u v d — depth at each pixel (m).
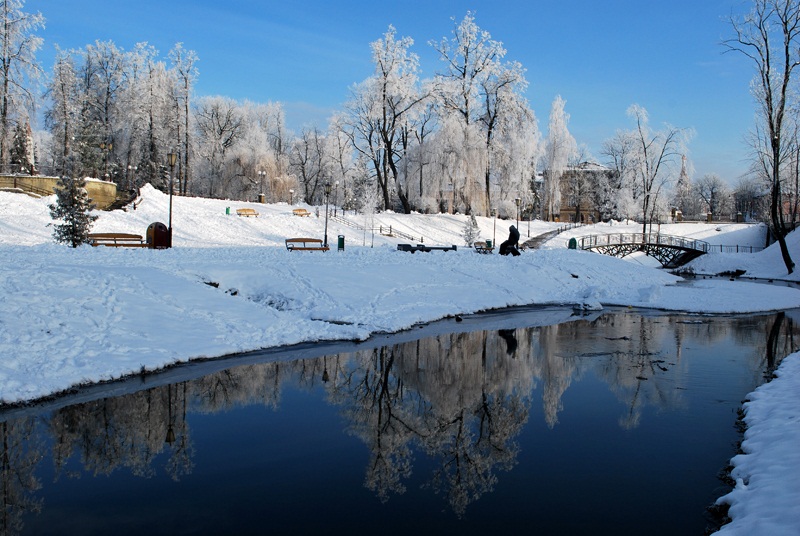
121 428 9.33
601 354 15.71
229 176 61.88
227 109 69.88
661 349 16.47
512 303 23.66
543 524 6.45
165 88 57.59
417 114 56.50
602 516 6.64
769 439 8.27
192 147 61.97
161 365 12.52
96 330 12.95
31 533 6.11
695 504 6.92
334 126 66.06
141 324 13.89
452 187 57.84
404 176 61.78
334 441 9.06
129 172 57.41
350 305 18.92
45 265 15.72
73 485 7.33
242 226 41.00
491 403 11.23
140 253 20.64
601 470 7.98
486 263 28.11
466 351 15.70
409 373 13.31
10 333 11.69
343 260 24.05
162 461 8.12
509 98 55.19
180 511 6.65
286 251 25.14
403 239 46.38
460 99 55.97
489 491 7.33
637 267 34.75
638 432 9.52
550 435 9.44
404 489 7.39
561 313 22.89
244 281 19.16
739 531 5.64
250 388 11.65
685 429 9.67
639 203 69.31
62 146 49.31
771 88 38.34
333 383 12.23
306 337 15.76
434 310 20.45
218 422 9.73
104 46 57.28
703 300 26.70
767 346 17.05
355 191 72.50
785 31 37.25
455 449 8.80
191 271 18.55
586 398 11.58
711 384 12.64
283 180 63.34
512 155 57.81
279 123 81.50
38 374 10.77
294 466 8.05
